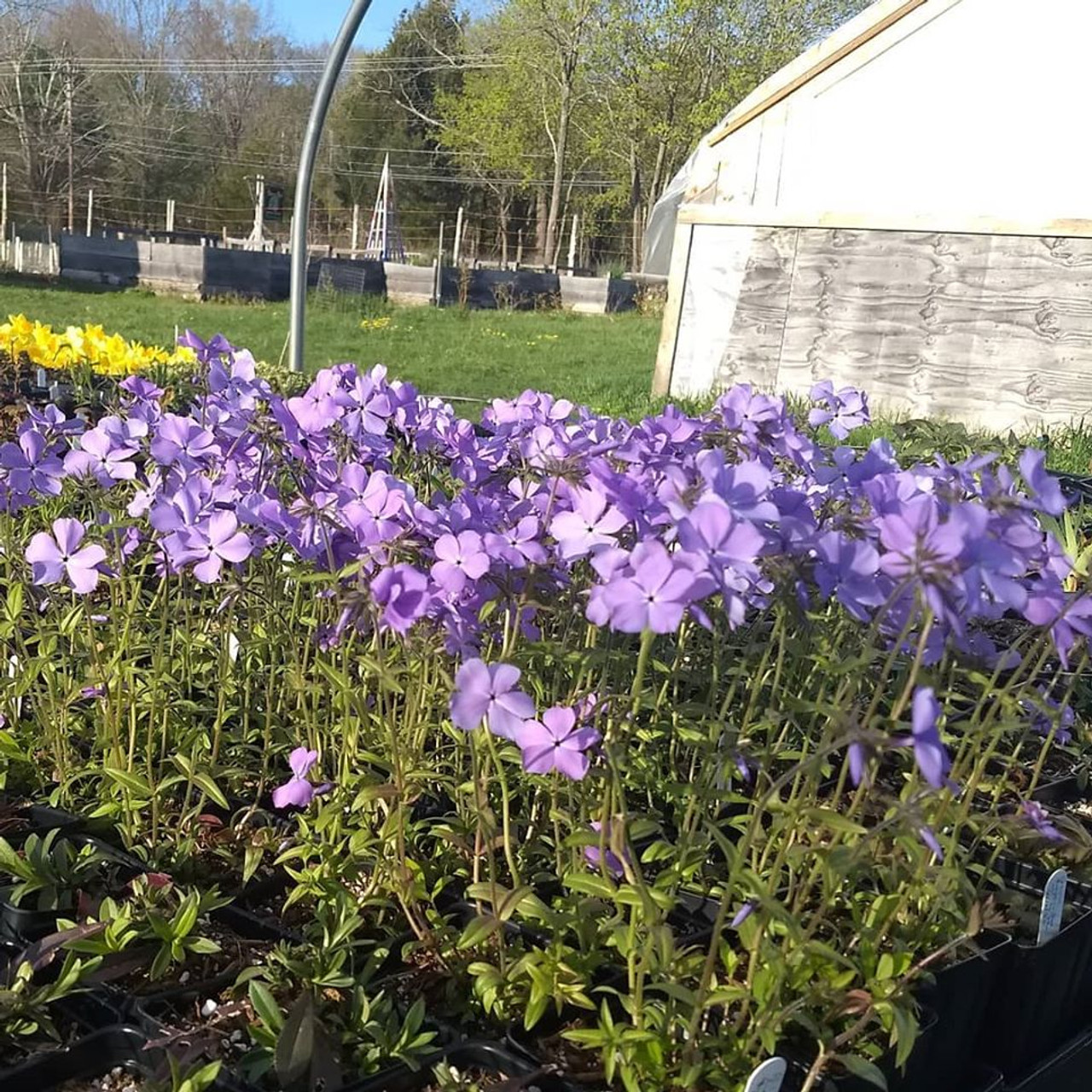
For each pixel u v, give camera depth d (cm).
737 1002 195
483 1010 201
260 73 5319
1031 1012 223
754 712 239
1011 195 806
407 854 232
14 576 279
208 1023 192
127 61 4803
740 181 907
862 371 860
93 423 523
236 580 242
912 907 216
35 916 218
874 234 847
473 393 1193
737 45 3866
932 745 136
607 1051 174
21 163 4447
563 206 5056
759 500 164
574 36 4066
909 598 182
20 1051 188
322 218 5447
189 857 237
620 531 193
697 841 224
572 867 210
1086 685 343
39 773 271
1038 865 255
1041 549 189
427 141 5506
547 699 237
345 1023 193
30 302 2134
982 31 798
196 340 300
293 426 236
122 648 250
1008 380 806
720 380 920
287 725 281
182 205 5119
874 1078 170
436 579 183
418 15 5525
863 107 849
